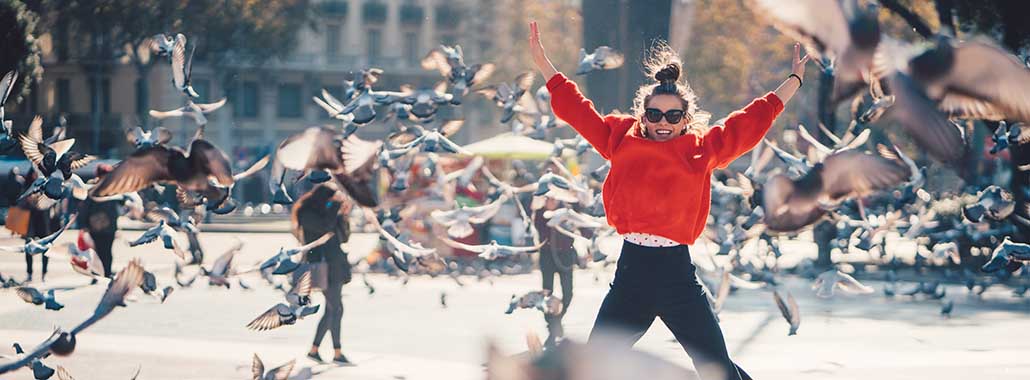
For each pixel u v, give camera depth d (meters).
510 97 11.09
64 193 9.59
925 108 4.27
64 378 9.23
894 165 6.53
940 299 22.23
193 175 7.26
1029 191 10.05
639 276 6.83
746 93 64.00
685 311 6.82
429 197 14.45
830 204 6.63
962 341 16.11
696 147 6.89
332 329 13.91
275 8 70.94
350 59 101.75
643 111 6.98
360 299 21.98
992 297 22.91
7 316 17.94
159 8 63.88
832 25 4.45
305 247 10.16
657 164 6.81
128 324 17.33
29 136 9.23
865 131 9.05
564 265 15.25
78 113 85.94
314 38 99.75
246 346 15.14
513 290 24.02
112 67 84.38
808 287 24.47
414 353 14.62
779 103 7.18
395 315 19.12
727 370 6.80
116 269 27.17
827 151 9.80
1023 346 15.58
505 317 18.58
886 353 14.87
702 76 62.84
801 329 17.48
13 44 28.88
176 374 12.84
